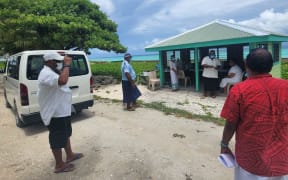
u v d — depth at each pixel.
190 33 12.08
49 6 14.31
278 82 2.09
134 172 3.99
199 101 9.41
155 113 7.70
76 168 4.21
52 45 13.64
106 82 14.76
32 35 13.16
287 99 2.04
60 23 12.97
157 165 4.20
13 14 12.49
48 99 3.81
